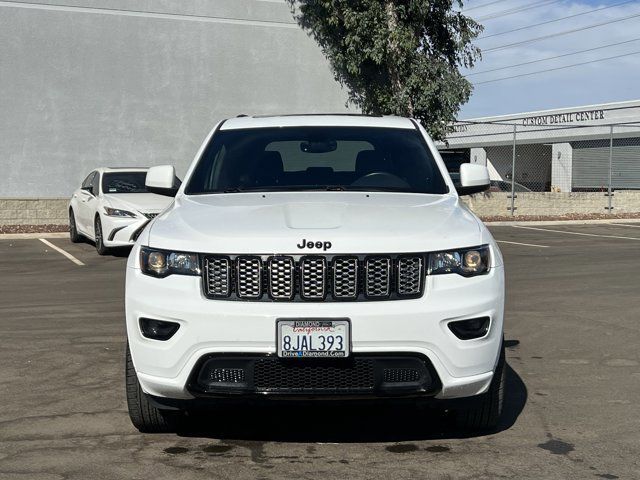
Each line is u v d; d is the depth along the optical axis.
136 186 14.95
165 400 4.42
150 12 20.84
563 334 7.80
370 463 4.33
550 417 5.18
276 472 4.19
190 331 4.22
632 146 34.50
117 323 8.32
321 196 5.26
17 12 19.56
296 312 4.18
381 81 22.84
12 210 19.36
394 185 5.59
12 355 6.88
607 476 4.13
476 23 22.67
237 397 4.24
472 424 4.77
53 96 20.03
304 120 6.29
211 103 21.66
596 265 13.27
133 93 20.83
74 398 5.60
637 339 7.57
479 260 4.43
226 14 21.61
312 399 4.21
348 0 21.58
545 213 25.12
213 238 4.36
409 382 4.26
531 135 39.97
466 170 5.89
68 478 4.10
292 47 22.34
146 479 4.10
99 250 14.34
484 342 4.35
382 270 4.29
